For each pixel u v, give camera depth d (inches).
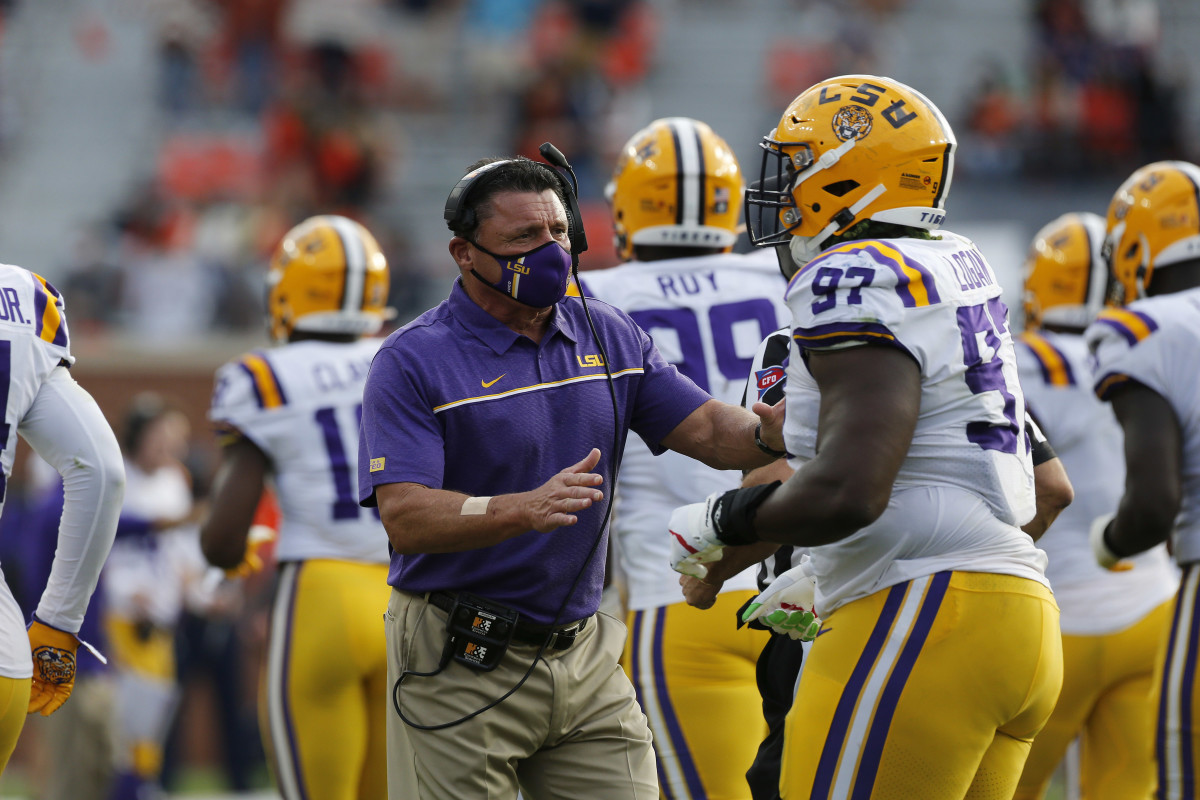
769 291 593.9
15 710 438.9
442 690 425.1
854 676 390.3
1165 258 566.6
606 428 434.9
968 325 387.2
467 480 422.6
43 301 453.1
